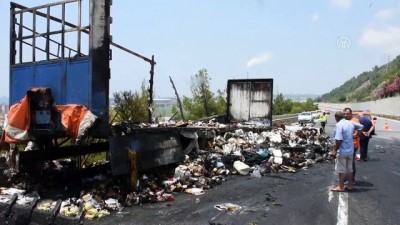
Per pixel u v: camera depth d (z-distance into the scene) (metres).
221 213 7.50
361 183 10.49
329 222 6.91
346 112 9.53
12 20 9.71
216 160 12.36
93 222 6.86
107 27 8.50
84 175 10.31
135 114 16.45
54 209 5.70
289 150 15.10
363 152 15.05
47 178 9.69
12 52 9.76
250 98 21.00
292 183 10.57
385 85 84.06
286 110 72.31
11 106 9.35
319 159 15.01
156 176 10.12
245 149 14.24
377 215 7.33
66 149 9.91
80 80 8.59
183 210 7.72
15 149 8.88
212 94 33.28
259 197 8.85
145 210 7.73
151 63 14.98
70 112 8.32
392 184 10.34
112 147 8.84
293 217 7.23
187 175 10.15
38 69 9.27
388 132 32.25
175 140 11.23
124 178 9.20
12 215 5.94
